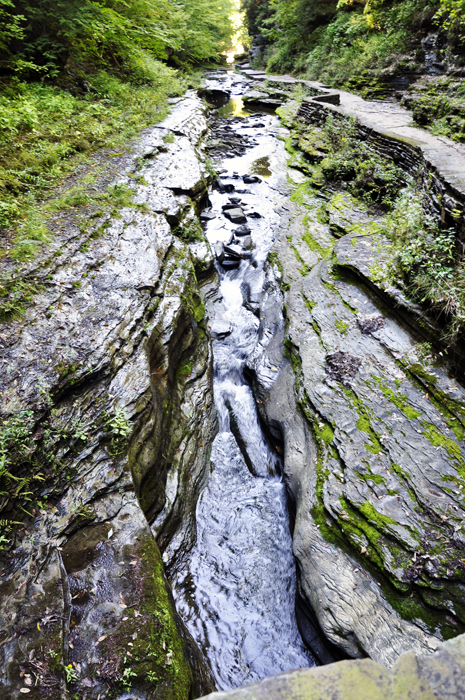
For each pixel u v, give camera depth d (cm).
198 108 1712
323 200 1092
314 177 1205
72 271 550
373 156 983
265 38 3556
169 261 689
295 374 620
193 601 426
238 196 1255
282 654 405
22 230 593
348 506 421
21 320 460
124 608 301
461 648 118
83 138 952
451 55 1278
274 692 109
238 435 625
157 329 552
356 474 442
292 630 425
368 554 380
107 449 394
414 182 768
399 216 733
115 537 346
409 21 1545
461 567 346
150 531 363
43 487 348
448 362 499
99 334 474
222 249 970
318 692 109
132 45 1418
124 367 466
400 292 588
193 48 2714
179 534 464
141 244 664
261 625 423
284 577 464
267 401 635
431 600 336
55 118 956
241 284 927
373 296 643
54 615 282
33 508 337
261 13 3703
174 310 601
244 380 736
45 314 477
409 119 1167
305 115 1669
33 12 1073
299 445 534
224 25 3525
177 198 900
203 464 558
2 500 319
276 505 539
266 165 1480
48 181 753
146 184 875
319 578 392
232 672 385
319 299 701
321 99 1592
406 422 470
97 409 414
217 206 1184
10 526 317
